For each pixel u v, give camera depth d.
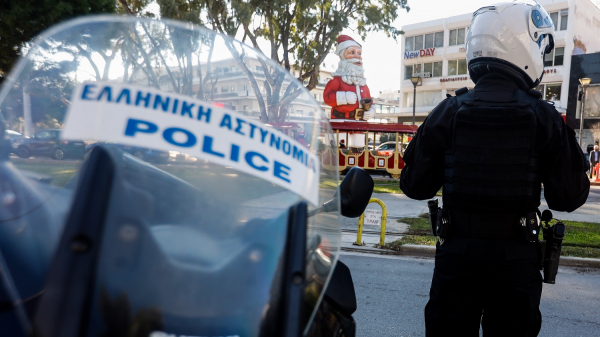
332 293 1.57
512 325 2.11
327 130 1.70
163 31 1.56
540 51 2.28
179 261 1.07
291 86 1.65
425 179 2.33
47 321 0.89
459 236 2.14
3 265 1.16
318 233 1.43
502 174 2.04
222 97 1.57
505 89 2.18
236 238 1.20
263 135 1.28
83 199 1.01
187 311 1.00
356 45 23.81
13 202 1.24
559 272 5.84
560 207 2.15
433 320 2.24
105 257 0.98
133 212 1.06
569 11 31.86
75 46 1.48
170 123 1.16
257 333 1.04
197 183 1.30
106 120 1.14
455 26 36.78
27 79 1.42
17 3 9.02
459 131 2.12
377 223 6.95
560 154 2.04
